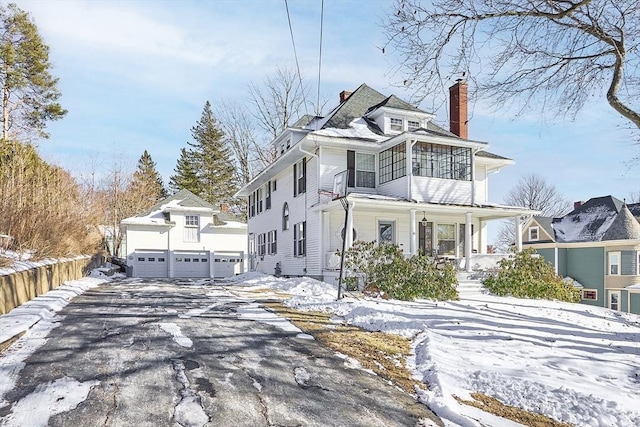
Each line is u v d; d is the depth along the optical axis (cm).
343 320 849
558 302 1376
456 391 484
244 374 494
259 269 2397
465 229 1725
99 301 984
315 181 1673
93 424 350
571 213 3105
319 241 1566
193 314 838
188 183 4922
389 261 1281
